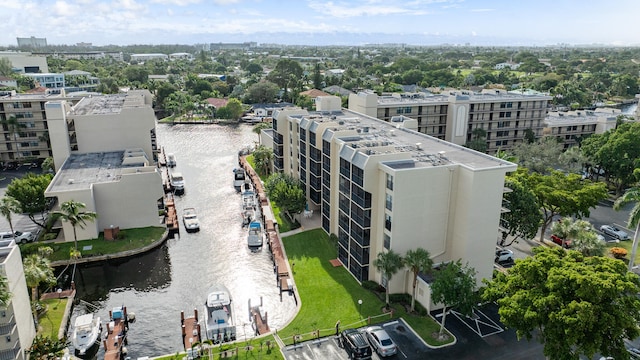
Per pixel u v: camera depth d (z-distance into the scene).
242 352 45.84
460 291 44.88
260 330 50.62
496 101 114.62
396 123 84.19
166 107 193.75
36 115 113.94
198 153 133.88
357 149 58.16
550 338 36.78
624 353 35.62
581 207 65.31
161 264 68.12
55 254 68.62
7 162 114.62
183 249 72.94
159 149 136.12
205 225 82.44
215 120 184.12
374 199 55.19
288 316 53.91
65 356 46.16
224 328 49.94
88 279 64.38
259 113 193.38
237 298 58.41
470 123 114.69
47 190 71.44
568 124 121.94
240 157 125.38
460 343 46.56
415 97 121.62
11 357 41.28
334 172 68.44
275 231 76.31
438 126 114.25
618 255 66.44
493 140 118.19
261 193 94.88
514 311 38.88
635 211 58.53
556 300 36.56
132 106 100.88
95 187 74.50
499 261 64.50
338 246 66.00
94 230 73.88
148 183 76.69
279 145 92.69
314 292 57.16
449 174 52.44
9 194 72.88
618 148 90.56
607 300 36.41
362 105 105.88
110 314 54.56
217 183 106.44
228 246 73.88
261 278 63.47
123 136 96.88
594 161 96.00
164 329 52.75
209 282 62.97
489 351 45.38
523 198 61.22
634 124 93.75
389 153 55.56
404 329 49.00
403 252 53.00
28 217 84.12
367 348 44.12
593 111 140.38
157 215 78.56
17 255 44.00
